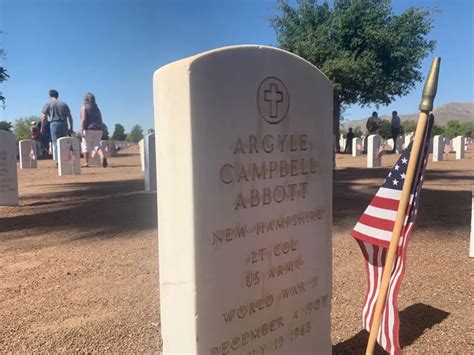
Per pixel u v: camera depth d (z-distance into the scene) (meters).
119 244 5.31
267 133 2.31
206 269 2.11
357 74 18.78
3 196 7.87
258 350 2.39
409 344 2.94
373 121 20.19
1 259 4.80
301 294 2.60
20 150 16.52
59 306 3.55
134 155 27.17
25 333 3.12
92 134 17.14
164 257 2.17
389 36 19.06
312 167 2.58
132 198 8.70
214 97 2.05
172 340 2.21
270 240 2.39
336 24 19.52
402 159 2.62
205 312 2.12
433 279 4.03
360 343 3.00
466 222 6.18
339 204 7.66
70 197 9.02
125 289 3.88
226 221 2.16
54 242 5.46
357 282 4.00
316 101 2.56
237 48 2.13
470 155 22.11
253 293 2.33
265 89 2.27
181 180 2.04
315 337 2.71
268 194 2.35
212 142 2.07
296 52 19.75
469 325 3.17
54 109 17.30
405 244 2.47
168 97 2.04
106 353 2.86
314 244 2.64
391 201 2.64
